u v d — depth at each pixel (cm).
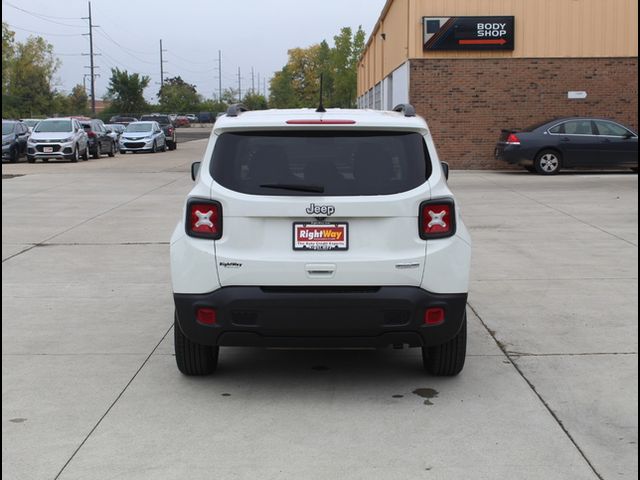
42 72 9381
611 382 537
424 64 2430
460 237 493
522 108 2441
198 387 534
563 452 423
